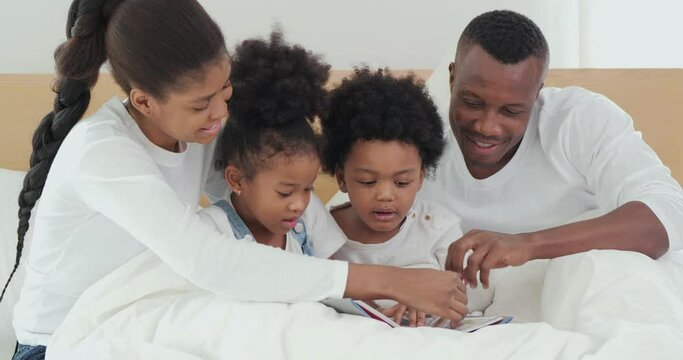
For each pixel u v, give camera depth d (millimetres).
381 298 1286
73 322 1295
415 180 1527
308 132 1415
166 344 1242
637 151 1604
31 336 1396
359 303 1290
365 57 2365
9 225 1928
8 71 2354
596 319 1241
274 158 1390
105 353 1203
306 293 1262
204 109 1283
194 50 1239
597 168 1614
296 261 1264
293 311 1235
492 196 1716
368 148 1484
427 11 2342
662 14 2312
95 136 1276
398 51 2361
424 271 1298
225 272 1234
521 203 1717
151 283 1321
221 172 1528
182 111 1276
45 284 1380
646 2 2312
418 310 1289
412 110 1499
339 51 2365
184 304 1289
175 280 1324
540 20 2340
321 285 1266
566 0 2324
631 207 1479
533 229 1734
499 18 1570
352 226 1637
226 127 1452
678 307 1265
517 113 1564
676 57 2328
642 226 1450
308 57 1474
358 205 1531
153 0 1260
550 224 1729
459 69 1585
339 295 1272
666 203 1486
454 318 1297
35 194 1462
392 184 1503
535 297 1543
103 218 1337
